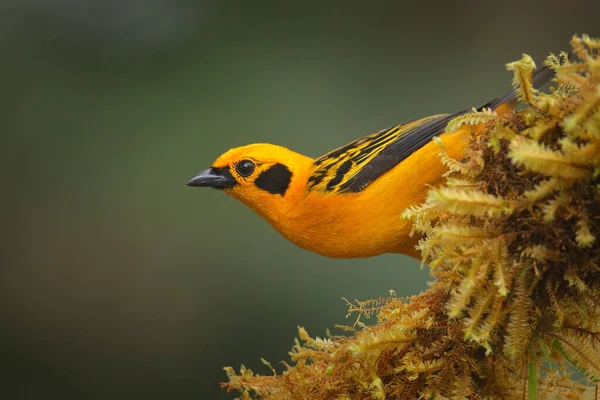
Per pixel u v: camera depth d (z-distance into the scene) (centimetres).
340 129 1195
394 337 475
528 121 436
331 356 507
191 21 1260
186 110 1214
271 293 1129
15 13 1247
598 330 444
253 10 1262
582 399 495
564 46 1336
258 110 1205
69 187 1217
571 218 407
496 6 1341
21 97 1239
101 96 1241
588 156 388
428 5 1318
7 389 1177
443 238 419
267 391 531
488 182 438
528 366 456
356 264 1084
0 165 1230
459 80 1284
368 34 1284
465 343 470
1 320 1202
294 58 1245
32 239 1212
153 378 1166
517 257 422
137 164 1212
